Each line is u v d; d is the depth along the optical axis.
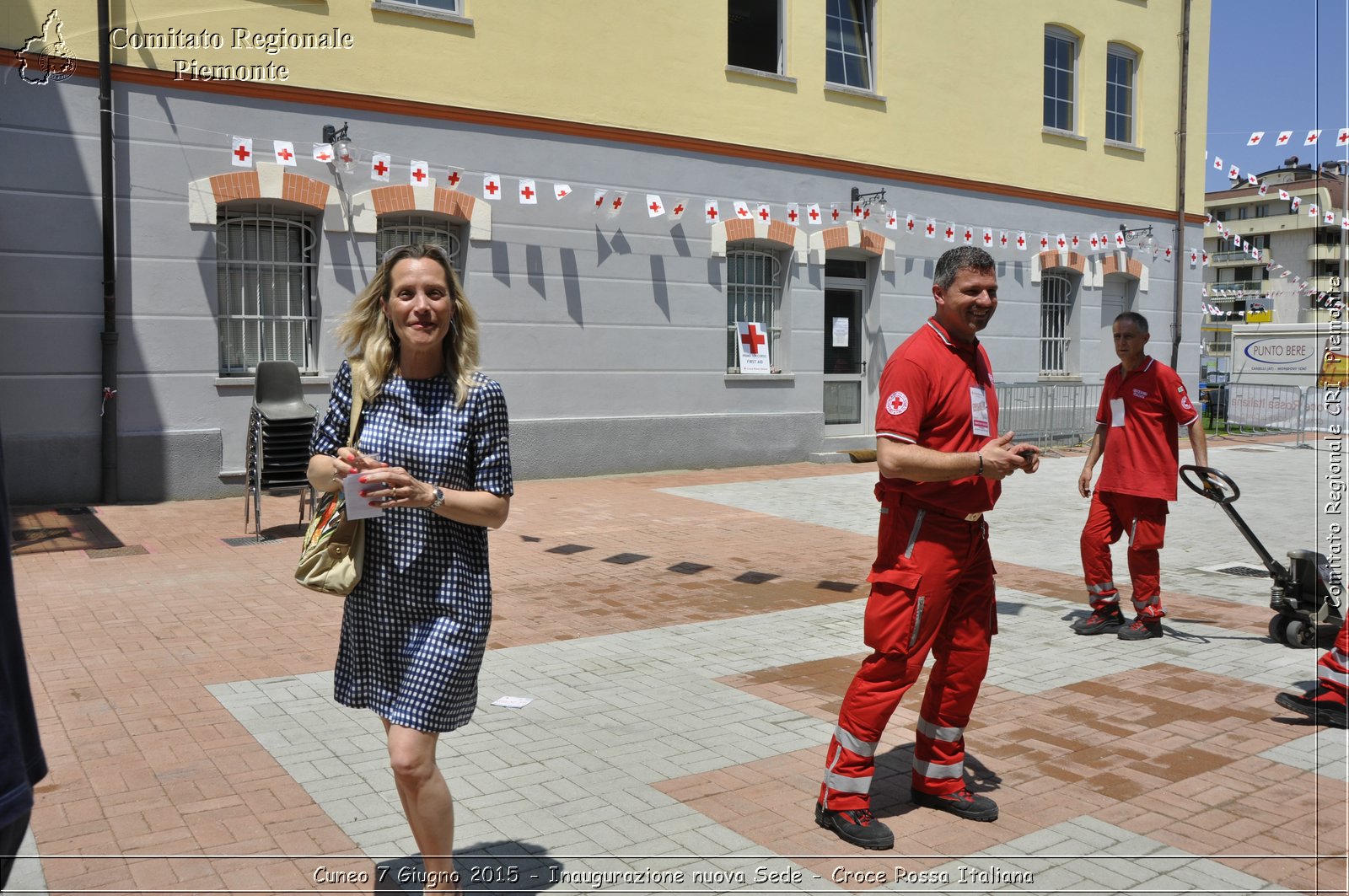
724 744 4.62
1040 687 5.52
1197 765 4.43
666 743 4.63
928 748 3.96
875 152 16.19
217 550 8.68
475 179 12.44
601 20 13.30
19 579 7.58
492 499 2.94
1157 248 20.73
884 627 3.64
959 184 17.30
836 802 3.71
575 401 13.42
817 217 14.77
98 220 10.40
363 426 2.99
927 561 3.64
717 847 3.61
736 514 11.17
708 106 14.35
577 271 13.31
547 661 5.92
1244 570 8.89
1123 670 5.85
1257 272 63.50
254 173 11.09
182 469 10.89
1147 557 6.48
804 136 15.35
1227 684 5.59
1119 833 3.77
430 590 2.91
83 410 10.48
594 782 4.17
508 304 12.80
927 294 17.09
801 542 9.73
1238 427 23.28
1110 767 4.41
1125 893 3.33
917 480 3.60
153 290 10.70
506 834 3.70
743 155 14.69
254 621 6.55
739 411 14.96
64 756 4.34
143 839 3.59
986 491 3.70
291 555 8.52
